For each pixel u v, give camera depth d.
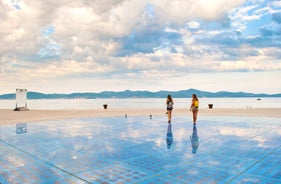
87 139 8.87
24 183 4.45
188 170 5.10
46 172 5.08
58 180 4.59
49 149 7.24
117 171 5.10
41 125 13.16
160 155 6.42
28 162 5.84
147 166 5.43
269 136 9.23
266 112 21.02
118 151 6.92
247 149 7.04
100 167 5.39
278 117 16.81
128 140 8.61
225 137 9.08
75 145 7.80
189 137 9.12
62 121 15.12
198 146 7.52
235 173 4.88
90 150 7.07
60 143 8.13
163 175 4.80
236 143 7.93
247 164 5.50
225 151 6.81
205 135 9.55
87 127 12.23
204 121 14.65
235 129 11.16
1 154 6.63
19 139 8.95
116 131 10.77
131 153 6.67
